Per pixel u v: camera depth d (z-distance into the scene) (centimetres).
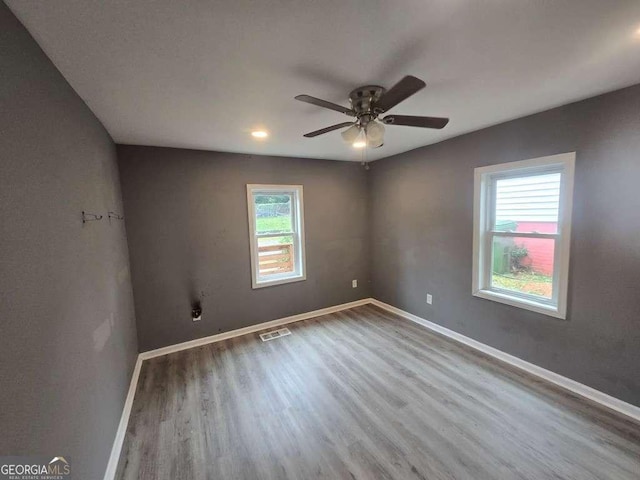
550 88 190
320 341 336
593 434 186
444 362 281
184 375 272
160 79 159
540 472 161
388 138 312
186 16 109
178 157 316
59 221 127
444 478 160
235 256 355
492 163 274
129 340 260
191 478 164
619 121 194
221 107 202
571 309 227
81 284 148
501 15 116
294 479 162
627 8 113
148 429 203
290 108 207
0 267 82
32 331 97
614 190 200
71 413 123
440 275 343
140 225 299
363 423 204
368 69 157
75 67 141
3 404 80
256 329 374
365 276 460
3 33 93
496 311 285
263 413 217
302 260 402
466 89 189
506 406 215
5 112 91
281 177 380
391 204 408
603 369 212
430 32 126
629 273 196
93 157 192
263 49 135
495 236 290
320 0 104
